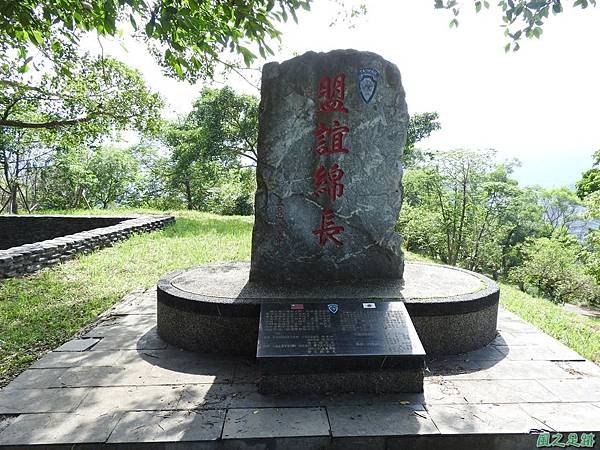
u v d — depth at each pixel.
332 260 4.39
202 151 16.20
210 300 3.86
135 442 2.61
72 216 12.62
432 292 4.13
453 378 3.48
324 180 4.32
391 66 4.29
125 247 9.01
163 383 3.35
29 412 2.92
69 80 10.86
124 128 12.67
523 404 3.08
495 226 19.53
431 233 18.98
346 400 3.12
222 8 4.70
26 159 22.16
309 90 4.21
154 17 4.18
